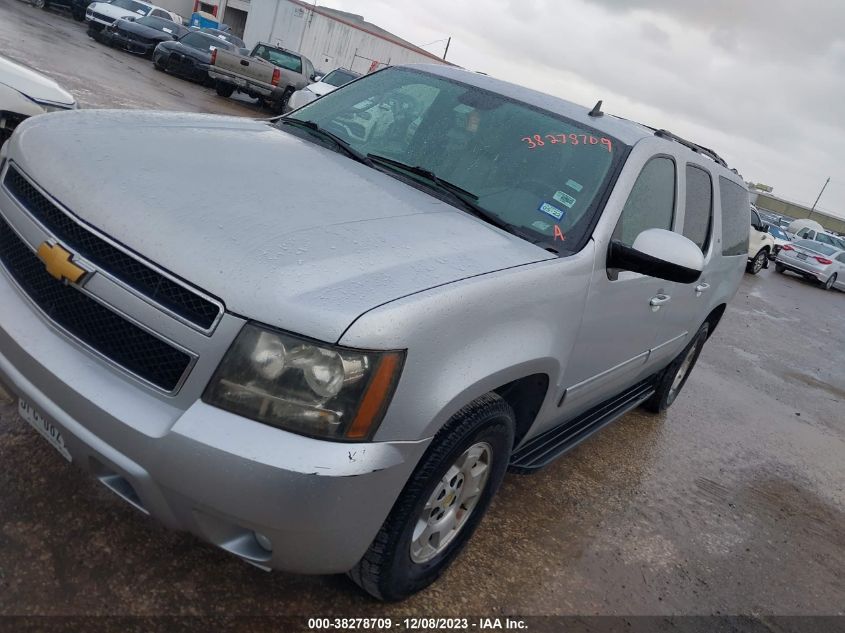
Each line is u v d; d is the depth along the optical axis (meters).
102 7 22.75
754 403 7.18
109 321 2.10
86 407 2.04
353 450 2.00
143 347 2.05
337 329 1.95
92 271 2.11
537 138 3.28
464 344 2.24
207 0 46.69
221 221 2.18
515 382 2.84
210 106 16.14
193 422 1.94
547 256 2.77
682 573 3.56
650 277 3.42
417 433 2.13
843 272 23.06
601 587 3.21
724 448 5.56
